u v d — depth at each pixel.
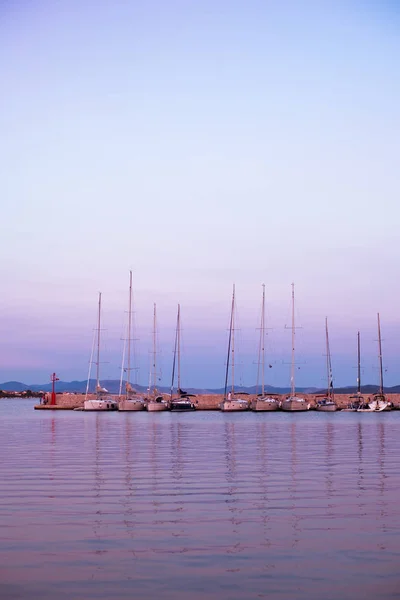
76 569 15.49
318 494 24.33
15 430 66.06
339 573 15.20
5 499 23.38
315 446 45.50
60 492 24.86
